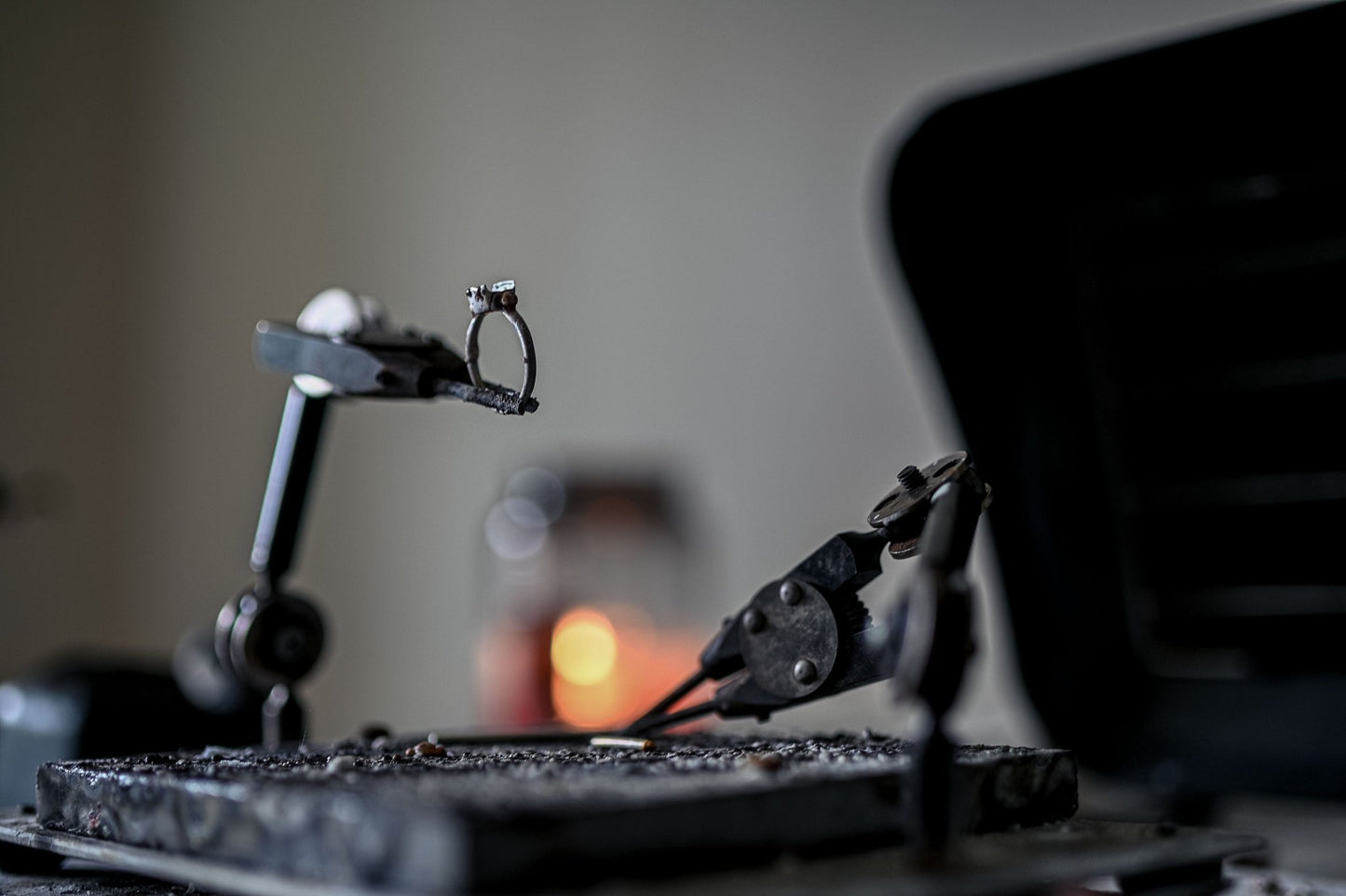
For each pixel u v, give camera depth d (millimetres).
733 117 1534
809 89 1488
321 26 1741
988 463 817
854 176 1457
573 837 420
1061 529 819
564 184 1622
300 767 490
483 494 1608
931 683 447
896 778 468
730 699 547
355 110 1724
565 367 1603
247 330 1730
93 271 1760
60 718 698
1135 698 820
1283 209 760
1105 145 779
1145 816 806
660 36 1580
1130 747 808
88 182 1764
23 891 510
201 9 1781
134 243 1774
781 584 535
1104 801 885
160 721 706
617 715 1371
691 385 1536
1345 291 755
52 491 1671
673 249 1558
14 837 506
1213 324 787
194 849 457
